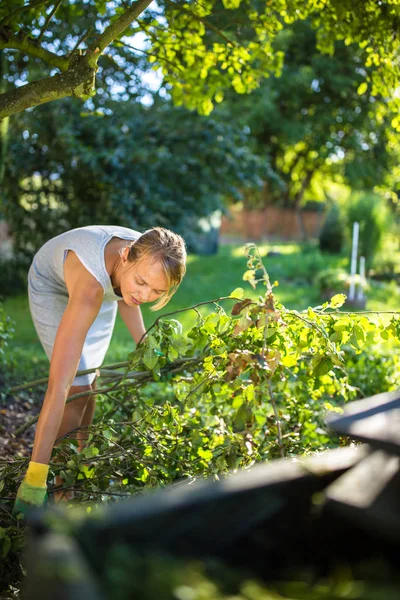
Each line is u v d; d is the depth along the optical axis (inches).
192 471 102.8
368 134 775.7
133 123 387.5
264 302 97.5
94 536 38.5
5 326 188.2
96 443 107.1
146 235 98.8
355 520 40.4
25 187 399.2
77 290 98.7
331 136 803.4
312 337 103.9
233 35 187.6
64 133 353.1
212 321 106.0
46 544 35.9
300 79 692.7
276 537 43.2
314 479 45.0
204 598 33.8
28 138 379.2
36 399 191.3
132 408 122.0
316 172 1004.6
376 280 573.0
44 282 119.0
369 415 46.5
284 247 898.1
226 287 470.3
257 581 38.6
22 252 404.8
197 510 41.3
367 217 579.2
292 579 41.4
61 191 401.1
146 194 394.3
